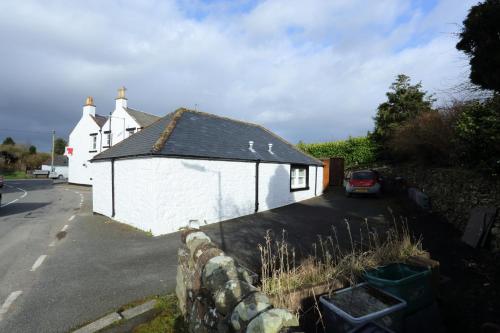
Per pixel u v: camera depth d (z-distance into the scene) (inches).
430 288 147.6
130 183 386.3
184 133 426.0
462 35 232.2
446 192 372.5
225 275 104.3
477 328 144.9
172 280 207.6
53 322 153.0
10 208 543.8
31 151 2464.3
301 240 303.3
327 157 839.1
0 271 224.1
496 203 266.1
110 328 147.0
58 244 298.5
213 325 102.3
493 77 215.5
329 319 123.7
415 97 736.3
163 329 142.6
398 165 651.5
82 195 768.3
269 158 512.4
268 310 79.7
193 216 374.0
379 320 117.9
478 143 296.7
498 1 202.1
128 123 852.0
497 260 221.0
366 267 159.8
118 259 252.4
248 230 350.6
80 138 1058.1
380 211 440.5
